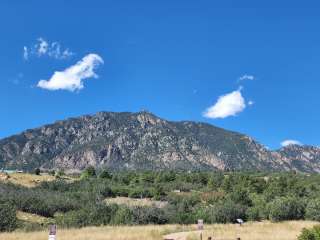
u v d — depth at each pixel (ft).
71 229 149.38
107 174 486.79
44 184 347.36
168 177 497.87
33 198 225.15
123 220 189.37
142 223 191.31
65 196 272.31
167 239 110.11
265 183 447.01
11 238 112.06
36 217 205.57
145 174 522.88
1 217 151.02
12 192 237.86
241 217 215.51
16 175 392.06
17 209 206.28
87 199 281.95
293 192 350.84
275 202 233.14
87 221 185.68
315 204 223.10
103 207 200.75
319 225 89.30
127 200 331.98
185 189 424.46
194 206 276.41
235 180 460.96
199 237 116.57
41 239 109.91
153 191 364.79
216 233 129.29
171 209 227.61
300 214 224.94
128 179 473.26
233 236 121.49
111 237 114.83
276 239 114.01
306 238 87.86
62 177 464.65
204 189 425.28
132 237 114.52
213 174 559.38
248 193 353.10
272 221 215.31
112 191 358.02
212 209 216.13
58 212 226.79
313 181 475.72
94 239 111.75
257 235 123.24
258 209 229.86
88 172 496.23
